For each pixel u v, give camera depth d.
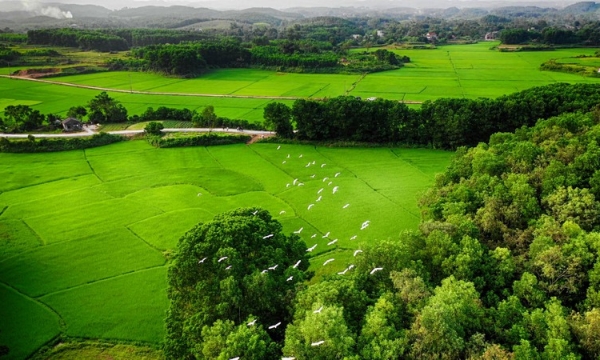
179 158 104.25
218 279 40.03
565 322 34.47
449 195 57.75
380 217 73.88
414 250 45.59
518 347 32.28
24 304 53.19
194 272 41.41
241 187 87.12
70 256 63.19
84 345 47.16
